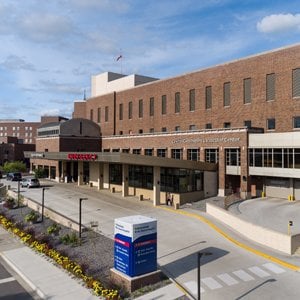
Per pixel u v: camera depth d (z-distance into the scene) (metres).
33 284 19.19
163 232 28.69
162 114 67.38
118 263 18.78
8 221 34.72
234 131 46.12
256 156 44.50
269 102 48.16
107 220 33.75
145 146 61.38
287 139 41.56
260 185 47.12
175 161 41.03
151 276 18.27
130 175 51.41
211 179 46.62
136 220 18.84
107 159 41.53
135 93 74.50
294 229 28.22
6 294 18.25
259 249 24.06
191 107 61.12
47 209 36.44
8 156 113.19
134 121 74.69
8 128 158.00
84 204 42.62
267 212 35.62
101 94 88.81
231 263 21.38
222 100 55.12
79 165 63.22
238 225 28.64
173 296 16.91
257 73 49.84
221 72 55.41
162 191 44.31
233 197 42.34
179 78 63.47
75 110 101.94
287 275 19.53
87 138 74.25
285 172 41.72
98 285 17.86
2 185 59.34
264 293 17.22
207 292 17.41
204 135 49.97
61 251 23.91
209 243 25.52
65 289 18.41
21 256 24.42
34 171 78.81
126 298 16.89
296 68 45.16
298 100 44.81
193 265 21.11
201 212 36.47
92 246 25.17
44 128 81.81
